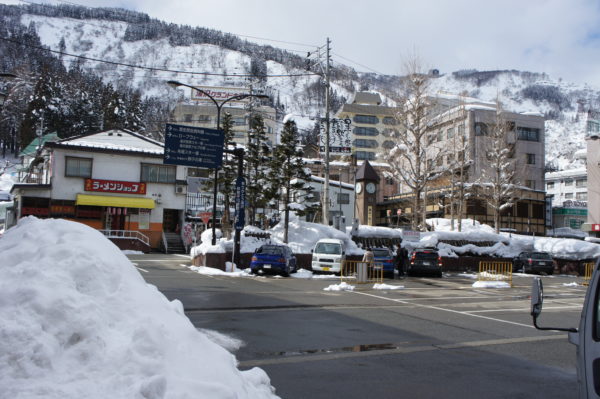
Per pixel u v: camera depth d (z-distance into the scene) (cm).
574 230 6381
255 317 1073
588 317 365
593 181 5028
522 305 1506
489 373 688
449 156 4412
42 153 4116
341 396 562
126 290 431
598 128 7831
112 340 369
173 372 364
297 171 2905
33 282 381
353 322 1064
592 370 346
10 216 4178
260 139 3197
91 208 3772
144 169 3912
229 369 412
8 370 312
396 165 3481
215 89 7125
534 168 5541
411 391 592
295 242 2873
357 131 8744
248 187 2998
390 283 2130
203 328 912
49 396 304
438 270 2680
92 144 3916
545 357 800
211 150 2336
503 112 4134
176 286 1602
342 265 2259
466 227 4509
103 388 323
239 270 2348
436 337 940
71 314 362
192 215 4144
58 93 7806
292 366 684
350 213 4969
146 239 3816
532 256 3212
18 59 11606
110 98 8262
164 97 18150
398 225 5372
